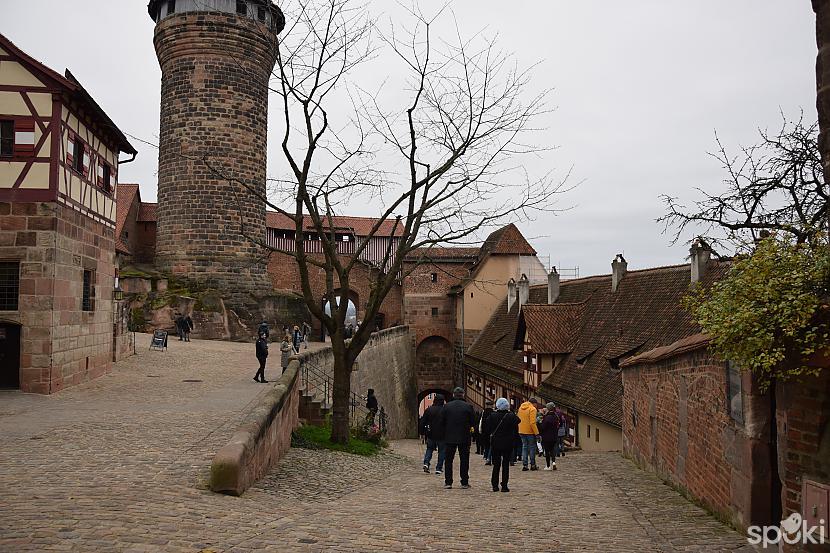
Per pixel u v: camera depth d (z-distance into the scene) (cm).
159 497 830
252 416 1134
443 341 5491
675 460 1237
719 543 758
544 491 1227
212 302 3931
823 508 625
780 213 1599
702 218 1709
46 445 1145
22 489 838
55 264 1805
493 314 5028
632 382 1727
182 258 3975
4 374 1795
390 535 766
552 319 3300
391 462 1694
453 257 5544
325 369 2530
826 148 479
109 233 2291
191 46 3931
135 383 2081
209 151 3953
